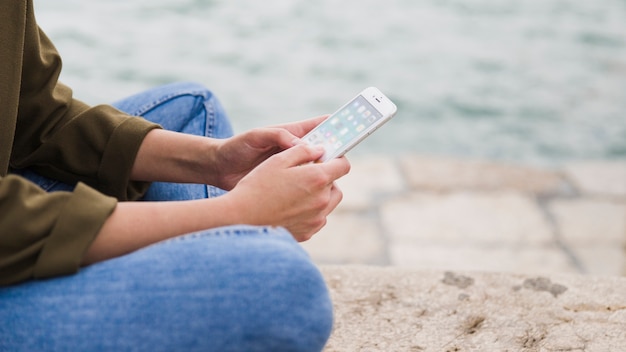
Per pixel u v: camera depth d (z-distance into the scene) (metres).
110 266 0.98
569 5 7.25
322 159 1.21
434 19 6.84
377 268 1.76
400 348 1.49
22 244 0.98
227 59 5.80
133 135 1.32
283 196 1.09
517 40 6.48
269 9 6.79
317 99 5.32
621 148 4.93
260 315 0.94
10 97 1.21
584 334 1.52
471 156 4.79
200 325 0.94
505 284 1.69
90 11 6.39
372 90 1.28
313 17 6.69
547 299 1.64
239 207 1.08
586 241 3.11
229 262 0.96
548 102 5.46
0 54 1.20
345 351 1.48
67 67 5.44
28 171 1.39
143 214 1.05
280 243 0.99
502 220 3.25
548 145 4.94
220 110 1.53
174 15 6.50
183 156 1.32
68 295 0.97
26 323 0.96
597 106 5.45
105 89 5.20
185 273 0.96
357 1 7.11
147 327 0.94
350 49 6.13
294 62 5.84
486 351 1.47
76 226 1.00
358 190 3.47
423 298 1.65
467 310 1.61
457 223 3.21
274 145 1.27
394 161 3.76
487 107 5.38
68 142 1.33
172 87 1.55
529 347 1.48
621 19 6.98
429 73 5.83
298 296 0.96
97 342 0.94
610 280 1.71
